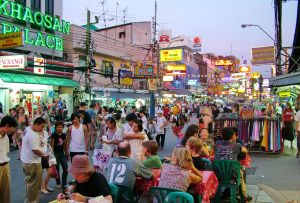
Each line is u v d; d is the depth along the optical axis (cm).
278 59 2672
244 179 812
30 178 758
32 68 2467
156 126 1744
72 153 905
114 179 581
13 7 2450
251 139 1480
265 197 820
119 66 3956
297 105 2105
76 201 430
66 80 2838
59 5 3095
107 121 903
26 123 1391
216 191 725
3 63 2070
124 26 4988
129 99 3762
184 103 4525
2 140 664
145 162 667
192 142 682
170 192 499
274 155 1452
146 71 3725
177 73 5075
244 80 8400
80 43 3225
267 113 1708
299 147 1392
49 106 2423
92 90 3042
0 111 1927
